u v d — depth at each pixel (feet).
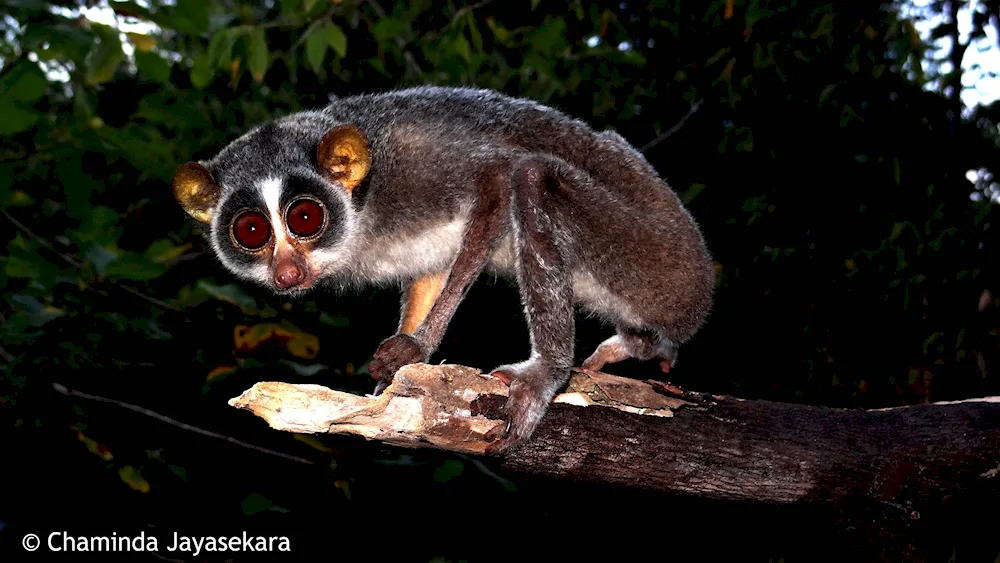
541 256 1.23
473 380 1.10
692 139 2.11
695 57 2.11
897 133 2.08
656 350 1.42
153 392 1.71
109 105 1.95
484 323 1.87
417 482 1.66
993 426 1.26
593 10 2.04
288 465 1.82
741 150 2.00
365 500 1.72
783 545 1.81
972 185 2.13
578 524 1.87
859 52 2.00
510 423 1.10
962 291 1.98
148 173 1.54
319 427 1.04
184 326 1.62
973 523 1.31
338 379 1.64
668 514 1.91
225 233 1.33
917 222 2.02
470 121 1.35
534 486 1.75
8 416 1.65
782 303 2.01
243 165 1.34
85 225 1.46
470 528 1.79
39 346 1.48
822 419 1.25
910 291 1.97
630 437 1.16
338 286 1.43
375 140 1.34
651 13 2.13
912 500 1.24
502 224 1.26
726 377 2.02
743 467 1.19
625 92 2.08
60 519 1.87
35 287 1.48
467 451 1.11
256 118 2.02
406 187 1.31
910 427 1.26
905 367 1.99
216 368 1.56
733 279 2.00
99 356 1.56
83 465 1.85
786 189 2.07
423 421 1.07
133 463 1.67
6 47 1.48
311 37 1.48
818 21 2.02
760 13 1.93
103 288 1.48
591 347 1.79
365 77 2.04
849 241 2.05
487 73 1.98
